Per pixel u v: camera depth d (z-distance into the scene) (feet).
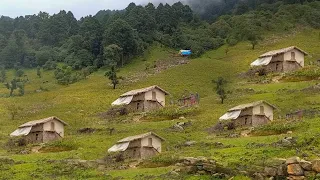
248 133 313.73
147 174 244.22
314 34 651.25
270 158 215.51
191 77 520.01
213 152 253.44
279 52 447.83
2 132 376.07
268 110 333.62
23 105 470.80
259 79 456.45
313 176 195.72
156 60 614.34
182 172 233.76
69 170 263.08
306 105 350.64
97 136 350.84
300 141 235.20
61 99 474.90
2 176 248.52
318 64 468.34
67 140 342.03
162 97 412.98
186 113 383.04
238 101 399.24
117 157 290.35
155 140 297.94
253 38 639.35
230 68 547.08
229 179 210.18
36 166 271.28
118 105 406.62
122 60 608.19
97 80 562.25
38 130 354.54
